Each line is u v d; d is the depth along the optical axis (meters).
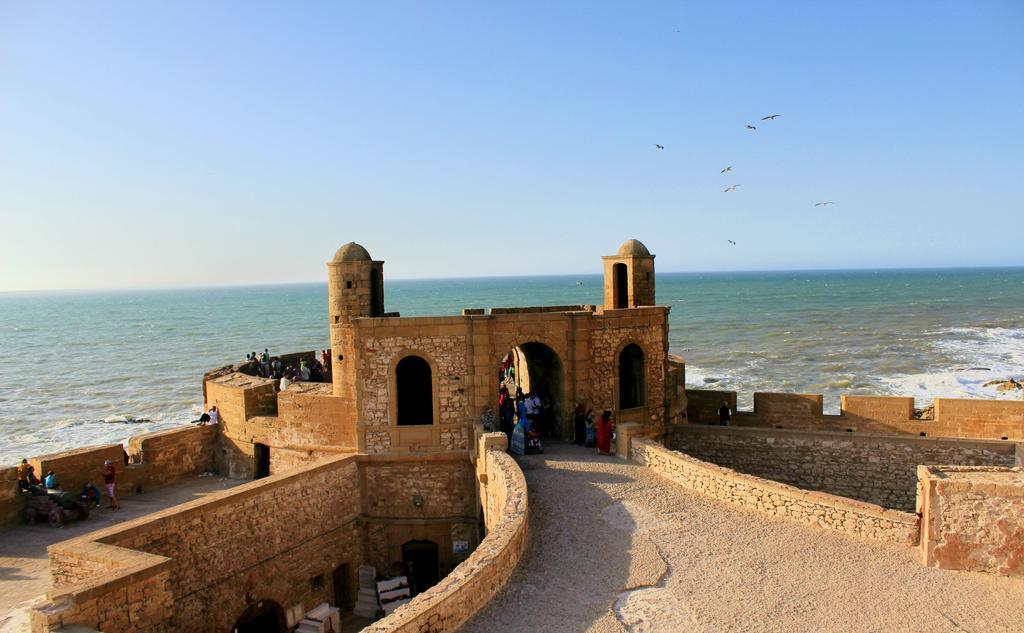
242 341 111.69
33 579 20.30
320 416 26.31
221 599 20.14
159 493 27.66
